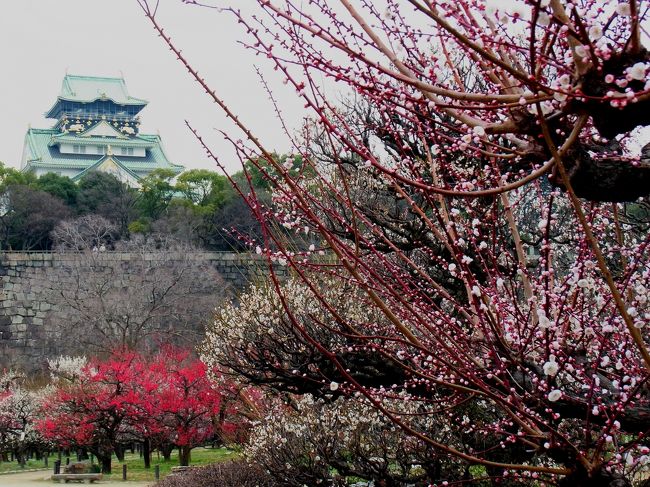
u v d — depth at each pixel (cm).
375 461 1212
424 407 963
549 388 477
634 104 354
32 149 10762
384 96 375
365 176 1149
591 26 317
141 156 10962
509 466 401
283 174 382
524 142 418
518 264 582
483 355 563
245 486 1683
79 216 7175
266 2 347
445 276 1056
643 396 543
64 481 2964
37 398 3975
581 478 434
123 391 3080
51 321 5716
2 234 6956
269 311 1200
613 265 848
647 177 417
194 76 366
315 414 1307
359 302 1113
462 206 775
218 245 6594
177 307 5319
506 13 325
